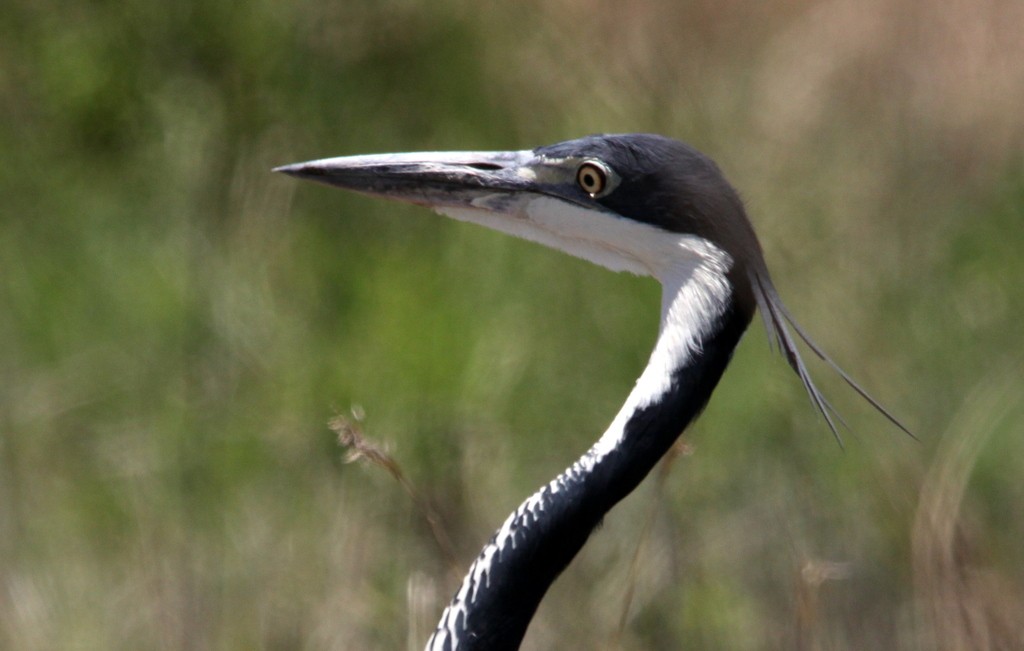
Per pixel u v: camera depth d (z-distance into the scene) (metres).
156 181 12.52
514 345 11.60
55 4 12.82
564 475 6.20
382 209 12.72
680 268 6.46
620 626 8.03
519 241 12.30
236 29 12.80
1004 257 12.80
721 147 13.91
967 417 10.48
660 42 15.74
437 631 6.20
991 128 15.48
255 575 9.79
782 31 17.14
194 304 11.74
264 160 12.66
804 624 8.54
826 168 14.30
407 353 11.29
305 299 12.07
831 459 10.77
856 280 12.48
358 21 13.32
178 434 10.82
